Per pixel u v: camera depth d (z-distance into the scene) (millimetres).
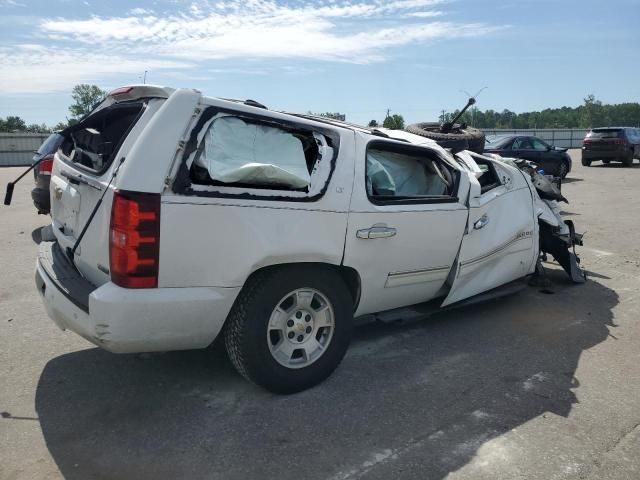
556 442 3125
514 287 5453
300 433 3170
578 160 28484
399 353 4348
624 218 10688
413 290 4352
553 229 6160
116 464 2861
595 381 3908
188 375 3869
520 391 3736
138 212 2938
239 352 3406
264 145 3441
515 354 4363
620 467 2904
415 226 4082
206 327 3234
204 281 3158
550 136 49156
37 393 3594
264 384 3494
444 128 6223
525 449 3053
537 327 4973
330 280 3662
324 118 4324
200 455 2949
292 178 3402
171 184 3035
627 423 3342
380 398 3600
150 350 3176
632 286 6281
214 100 3283
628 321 5152
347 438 3127
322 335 3756
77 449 2984
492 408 3498
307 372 3627
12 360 4078
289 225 3393
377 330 4840
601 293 6020
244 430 3193
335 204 3592
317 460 2920
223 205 3162
